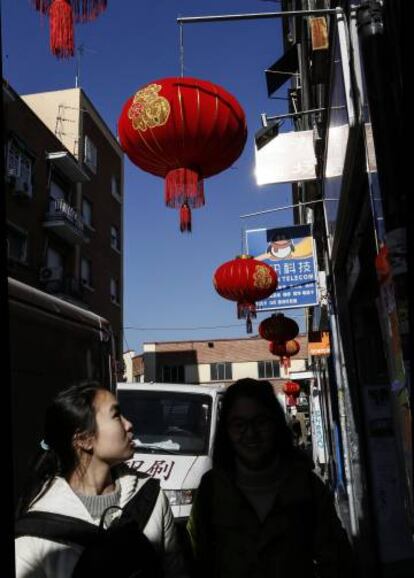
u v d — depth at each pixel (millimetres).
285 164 7539
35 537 1807
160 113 3609
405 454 2574
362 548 6777
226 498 2441
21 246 23781
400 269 1994
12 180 22469
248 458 2445
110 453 2059
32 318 4113
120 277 34250
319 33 6766
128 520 1923
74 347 4906
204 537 2498
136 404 7996
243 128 3867
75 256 28125
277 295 11398
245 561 2342
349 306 7832
